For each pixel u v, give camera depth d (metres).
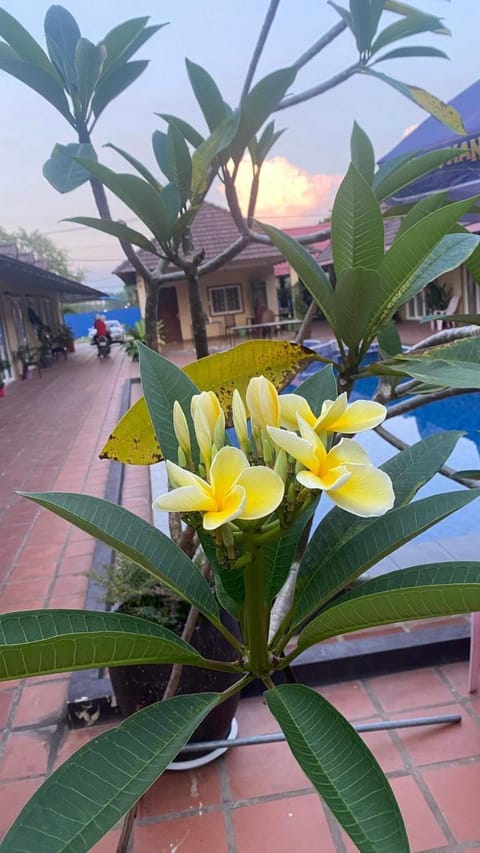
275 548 1.08
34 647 0.73
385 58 1.73
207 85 1.59
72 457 6.27
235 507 0.68
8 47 1.59
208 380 1.31
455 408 8.34
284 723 0.82
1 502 4.88
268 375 1.32
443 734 1.90
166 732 0.84
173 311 19.03
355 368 1.25
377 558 0.98
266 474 0.70
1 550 3.83
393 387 1.69
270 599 1.06
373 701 2.08
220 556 0.78
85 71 1.51
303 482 0.70
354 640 2.28
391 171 1.76
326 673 2.18
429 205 1.45
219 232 16.64
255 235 1.75
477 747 1.84
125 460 1.31
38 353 16.22
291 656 0.98
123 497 4.81
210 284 19.17
